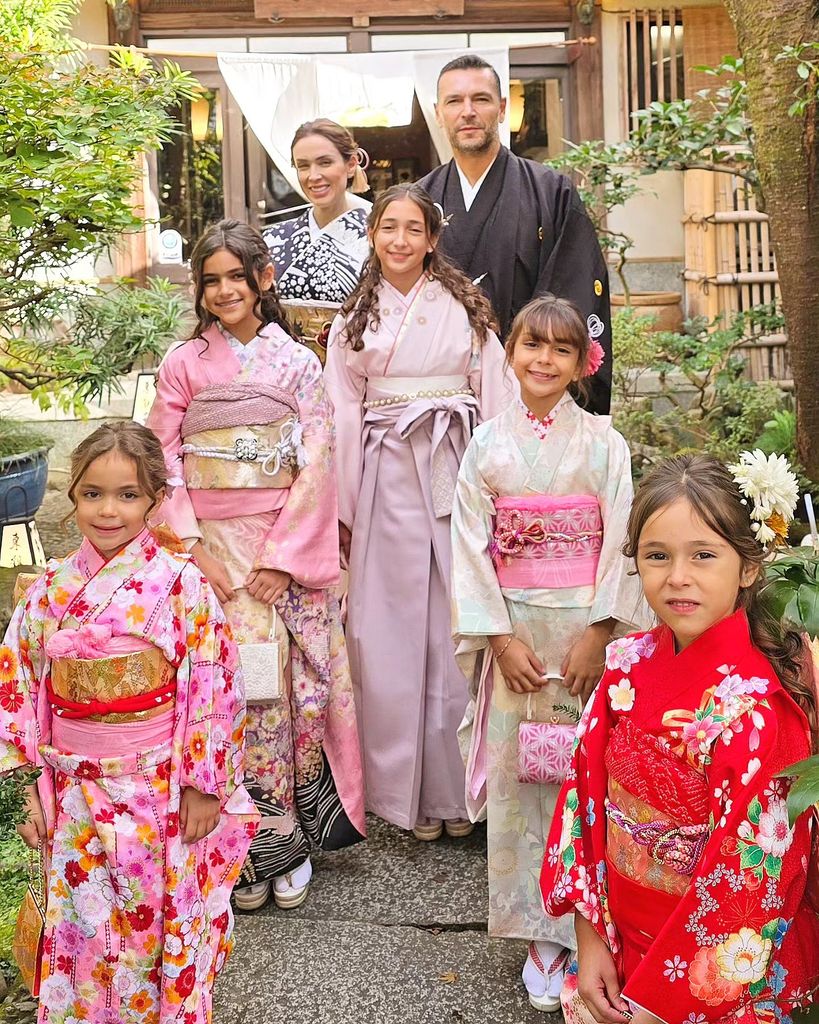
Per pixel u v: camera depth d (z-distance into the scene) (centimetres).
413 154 827
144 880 193
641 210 799
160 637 192
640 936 168
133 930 193
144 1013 196
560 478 233
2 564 420
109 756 191
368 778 301
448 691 295
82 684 191
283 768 268
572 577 234
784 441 514
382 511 294
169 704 196
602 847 174
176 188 795
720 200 707
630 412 596
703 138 544
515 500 235
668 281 806
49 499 575
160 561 197
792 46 389
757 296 710
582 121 795
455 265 324
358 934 253
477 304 290
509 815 238
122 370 403
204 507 262
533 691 236
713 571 164
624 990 159
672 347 624
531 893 236
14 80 265
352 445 296
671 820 164
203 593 199
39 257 334
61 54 332
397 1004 227
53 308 363
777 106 406
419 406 286
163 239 790
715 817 158
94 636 189
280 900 269
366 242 353
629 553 176
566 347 227
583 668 232
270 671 258
